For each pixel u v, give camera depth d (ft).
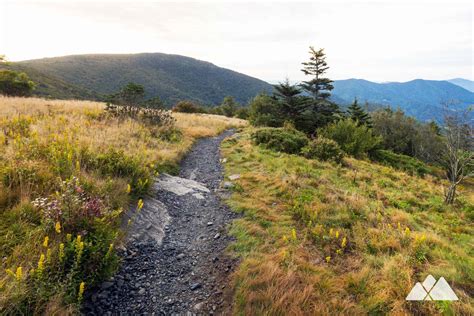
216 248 15.47
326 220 19.02
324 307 10.36
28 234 10.84
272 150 45.42
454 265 14.49
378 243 16.12
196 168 33.53
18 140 19.80
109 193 16.40
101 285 11.01
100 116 43.62
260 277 11.88
